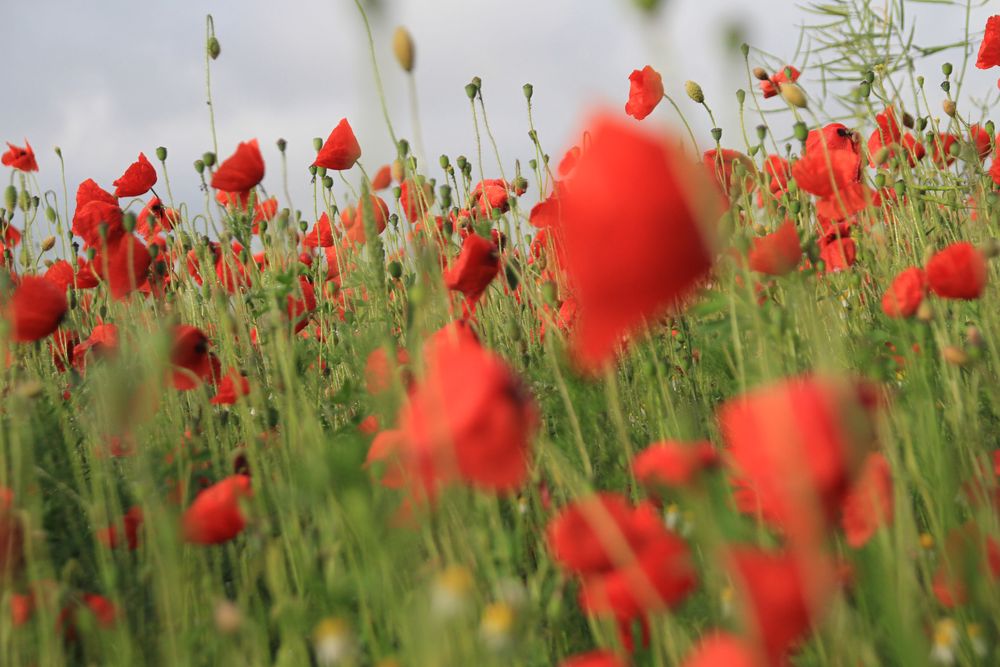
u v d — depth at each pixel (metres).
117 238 1.59
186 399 1.51
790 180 1.47
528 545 1.07
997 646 0.89
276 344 1.28
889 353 1.18
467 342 0.98
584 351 0.61
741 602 0.75
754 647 0.70
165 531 1.00
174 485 1.17
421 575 0.92
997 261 1.45
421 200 1.48
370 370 1.06
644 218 0.57
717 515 0.87
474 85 1.66
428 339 1.01
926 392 1.02
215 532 1.01
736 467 0.91
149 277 1.53
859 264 1.49
